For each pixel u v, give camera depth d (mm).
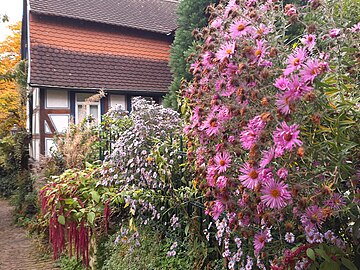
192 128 2031
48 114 9578
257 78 1515
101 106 10227
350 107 1432
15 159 11961
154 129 3459
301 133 1383
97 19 11195
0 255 5727
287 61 1481
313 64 1338
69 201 3490
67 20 10773
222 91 1707
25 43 13773
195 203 2613
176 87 8578
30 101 12539
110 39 11281
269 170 1391
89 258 3982
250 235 1687
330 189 1333
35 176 7383
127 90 10266
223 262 2217
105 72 10406
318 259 1560
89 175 3814
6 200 11500
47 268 4855
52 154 6875
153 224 3109
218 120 1688
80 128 6309
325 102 1398
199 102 1960
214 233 2369
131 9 12766
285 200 1385
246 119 1584
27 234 6949
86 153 5402
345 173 1413
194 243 2506
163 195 2980
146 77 10953
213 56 1765
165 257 2770
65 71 9828
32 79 9234
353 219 1525
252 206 1535
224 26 1811
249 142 1438
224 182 1595
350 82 1586
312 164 1440
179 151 2881
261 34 1585
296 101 1363
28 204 8070
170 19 13234
